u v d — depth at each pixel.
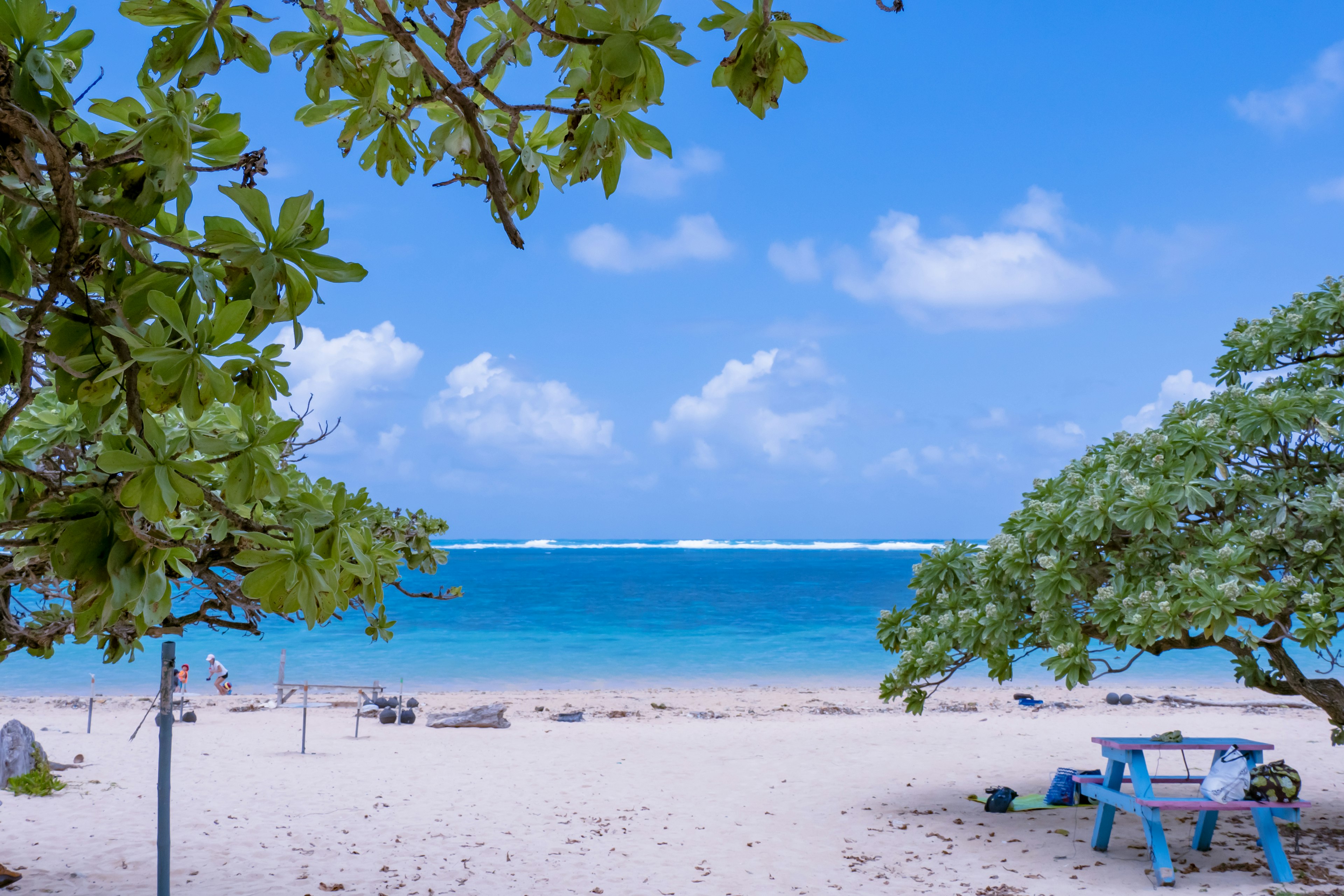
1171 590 9.20
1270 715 24.91
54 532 2.32
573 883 10.09
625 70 1.82
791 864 10.76
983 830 12.17
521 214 2.78
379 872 10.46
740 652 43.69
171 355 1.89
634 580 96.56
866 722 23.84
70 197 2.00
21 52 2.03
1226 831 11.62
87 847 11.29
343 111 2.63
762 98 1.91
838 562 143.25
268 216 2.02
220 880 10.03
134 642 5.12
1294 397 9.73
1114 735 21.03
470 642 47.88
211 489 3.86
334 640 48.84
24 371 2.08
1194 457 9.78
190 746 19.05
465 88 2.28
